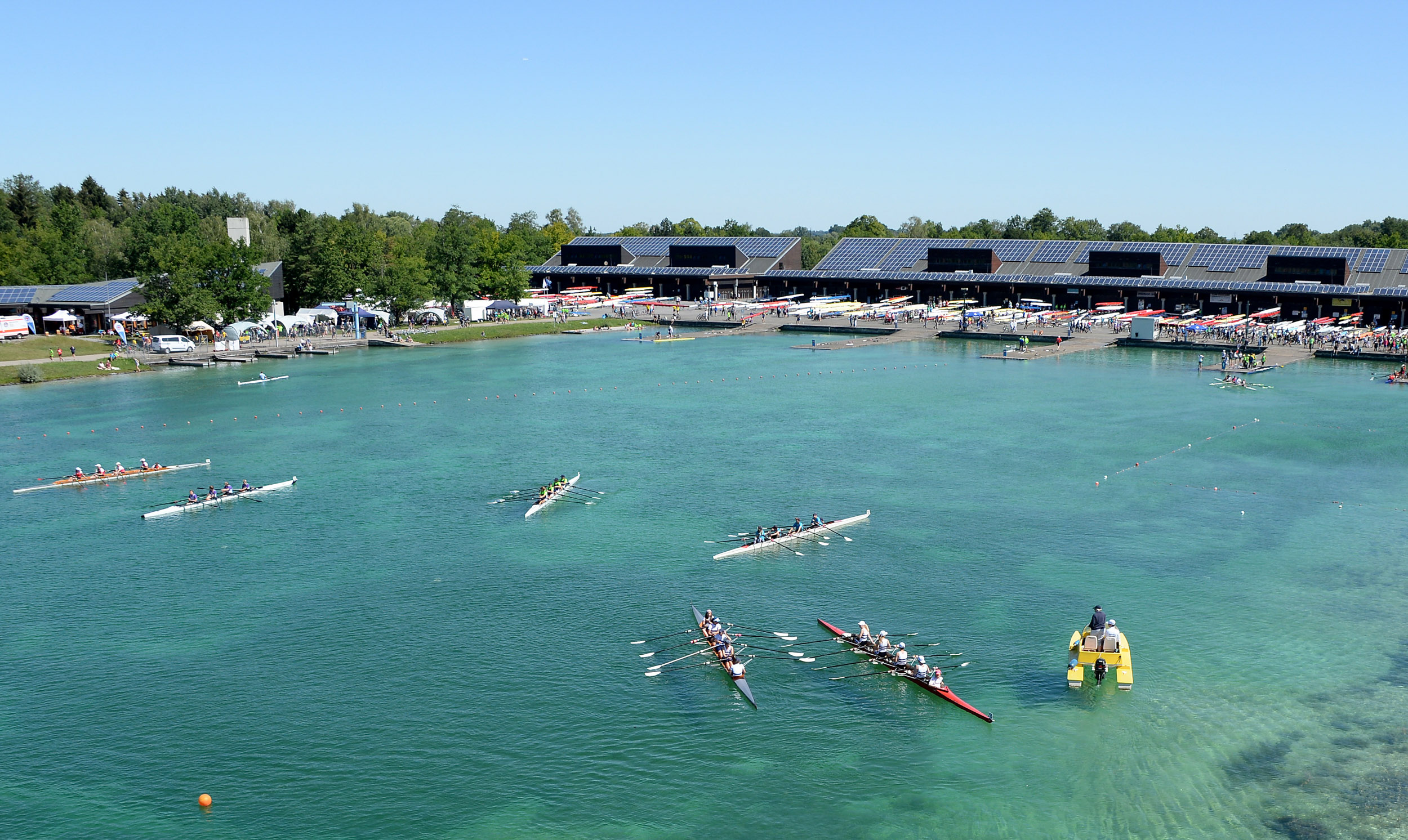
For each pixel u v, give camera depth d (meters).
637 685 63.88
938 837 49.81
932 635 70.38
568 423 141.00
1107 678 64.00
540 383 177.00
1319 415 141.25
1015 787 53.62
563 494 104.31
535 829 50.31
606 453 122.19
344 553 87.12
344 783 54.00
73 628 72.19
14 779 54.44
